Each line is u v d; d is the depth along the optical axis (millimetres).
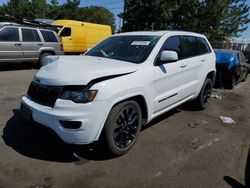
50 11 44750
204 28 32812
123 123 3941
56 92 3609
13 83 8969
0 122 5090
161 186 3359
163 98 4695
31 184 3268
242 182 3533
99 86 3576
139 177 3523
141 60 4410
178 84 5145
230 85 10133
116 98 3703
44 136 4516
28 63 13453
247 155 4277
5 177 3375
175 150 4324
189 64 5430
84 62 4102
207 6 31812
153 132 5023
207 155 4207
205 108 6703
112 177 3494
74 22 18172
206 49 6426
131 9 27156
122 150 3994
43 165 3684
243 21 36219
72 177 3449
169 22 28828
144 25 27422
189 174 3648
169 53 4402
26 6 39812
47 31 12859
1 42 11008
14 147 4125
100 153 4062
